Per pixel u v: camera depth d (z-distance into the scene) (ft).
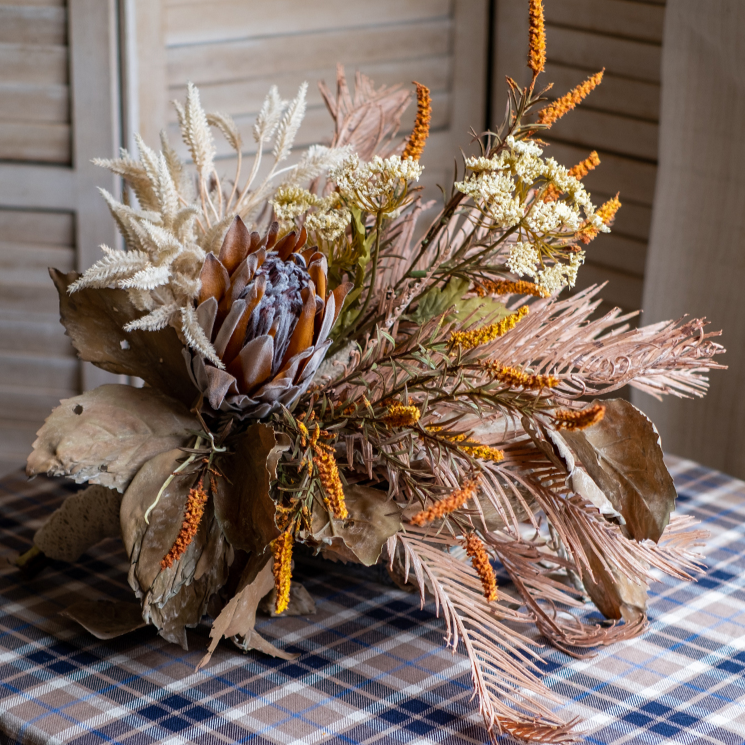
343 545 4.76
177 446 4.81
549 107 4.84
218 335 4.65
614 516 4.79
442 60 8.89
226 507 4.71
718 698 4.76
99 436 4.75
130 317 4.89
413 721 4.66
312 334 4.68
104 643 4.90
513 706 4.73
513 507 4.91
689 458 7.39
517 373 4.57
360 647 4.91
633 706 4.73
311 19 8.35
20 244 8.38
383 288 5.02
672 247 7.21
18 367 8.77
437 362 4.86
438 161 9.18
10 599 5.07
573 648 4.95
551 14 8.29
